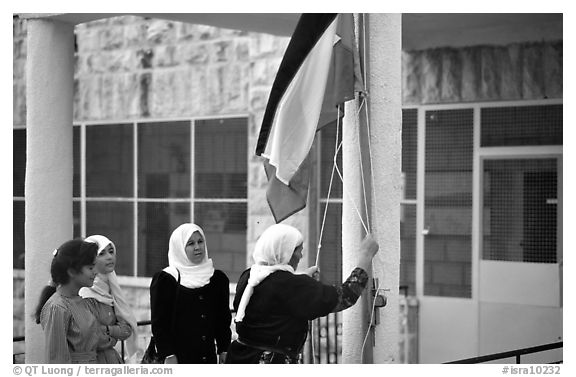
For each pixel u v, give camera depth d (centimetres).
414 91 923
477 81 886
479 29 880
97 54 1115
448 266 907
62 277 521
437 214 912
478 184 886
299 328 499
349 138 541
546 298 847
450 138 904
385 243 534
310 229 959
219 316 570
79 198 1132
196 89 1038
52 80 764
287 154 507
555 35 838
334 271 952
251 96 996
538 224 854
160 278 552
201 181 1039
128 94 1090
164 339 546
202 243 566
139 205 1085
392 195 538
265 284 492
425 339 916
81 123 1130
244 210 1005
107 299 566
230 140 1016
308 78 510
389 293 534
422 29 887
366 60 531
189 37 1043
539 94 849
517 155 862
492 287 880
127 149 1095
